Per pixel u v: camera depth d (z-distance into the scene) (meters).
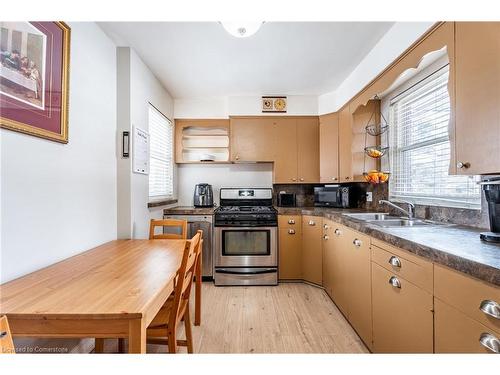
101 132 1.95
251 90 3.26
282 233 3.13
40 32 1.33
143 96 2.49
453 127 1.29
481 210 1.57
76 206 1.64
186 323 1.64
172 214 3.12
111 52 2.10
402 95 2.39
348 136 2.87
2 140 1.13
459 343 0.94
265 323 2.14
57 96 1.45
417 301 1.18
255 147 3.45
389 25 1.94
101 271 1.28
